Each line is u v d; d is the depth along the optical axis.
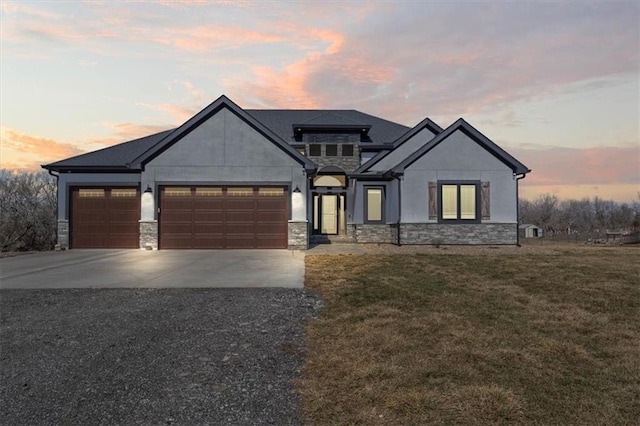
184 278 10.43
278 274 10.97
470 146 18.58
